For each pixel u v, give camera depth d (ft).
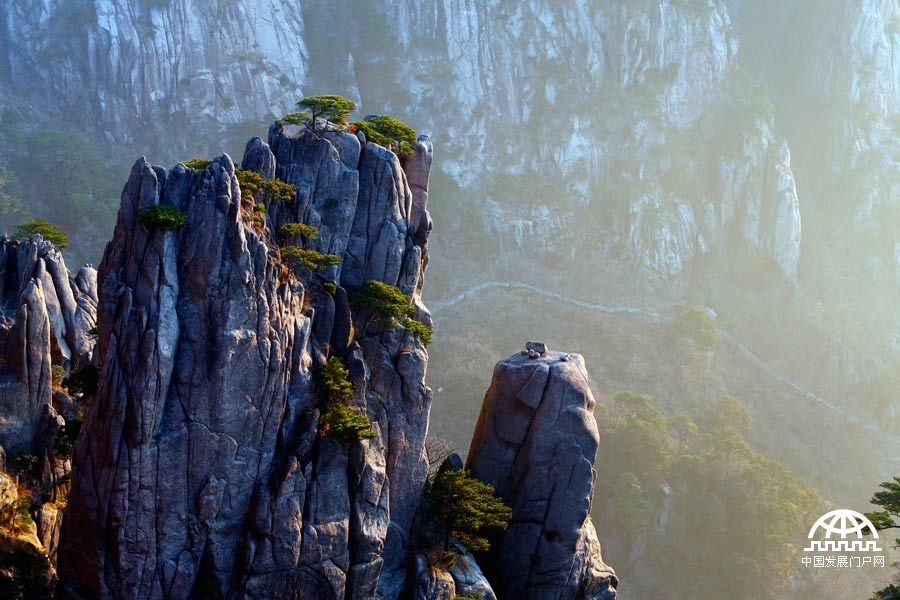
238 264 195.31
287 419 205.57
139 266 193.88
